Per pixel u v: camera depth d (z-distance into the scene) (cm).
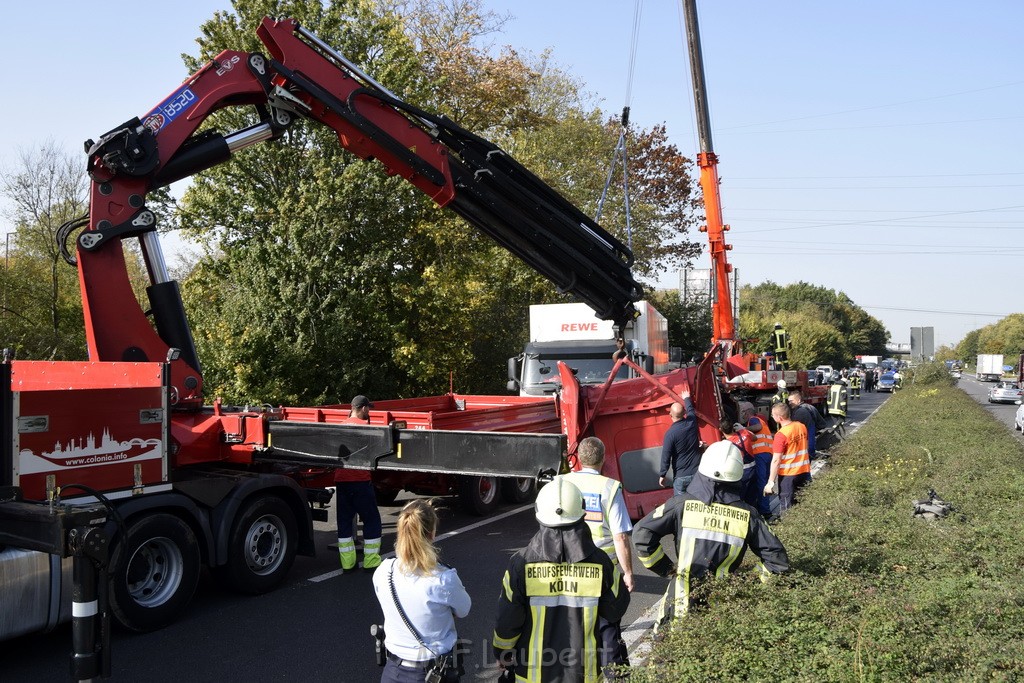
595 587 379
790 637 435
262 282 1886
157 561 688
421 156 884
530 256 944
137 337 812
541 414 1020
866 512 773
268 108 891
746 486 970
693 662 406
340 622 698
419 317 2130
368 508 867
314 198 1936
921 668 410
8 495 542
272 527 799
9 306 2367
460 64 2959
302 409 918
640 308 1571
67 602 614
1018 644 442
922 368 4928
